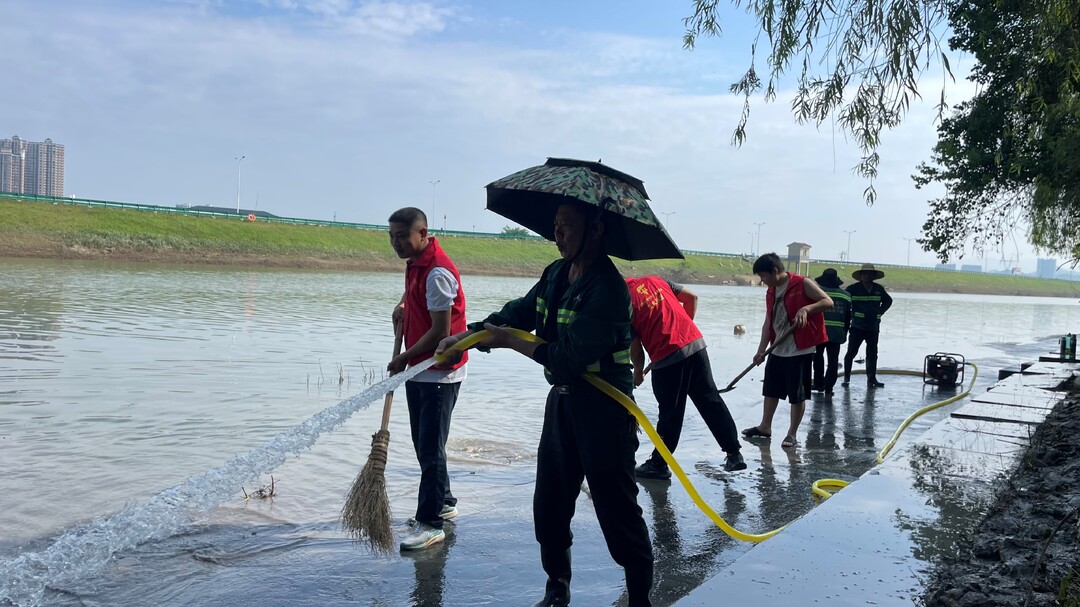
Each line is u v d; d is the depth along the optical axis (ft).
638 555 11.32
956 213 51.26
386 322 63.05
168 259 179.73
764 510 18.12
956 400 35.55
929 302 188.34
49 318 53.78
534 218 12.30
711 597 10.19
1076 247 41.47
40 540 14.33
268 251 201.16
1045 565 10.96
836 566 11.28
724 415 21.38
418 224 15.21
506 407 29.55
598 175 11.07
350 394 30.68
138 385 30.94
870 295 39.78
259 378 33.94
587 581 13.80
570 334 10.59
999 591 10.32
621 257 11.59
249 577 13.30
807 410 32.50
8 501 16.60
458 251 247.09
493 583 13.43
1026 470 16.60
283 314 66.64
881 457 23.13
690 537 16.20
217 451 21.17
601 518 11.34
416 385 15.43
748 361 48.49
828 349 36.04
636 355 21.39
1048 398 26.30
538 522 11.89
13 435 22.41
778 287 25.53
